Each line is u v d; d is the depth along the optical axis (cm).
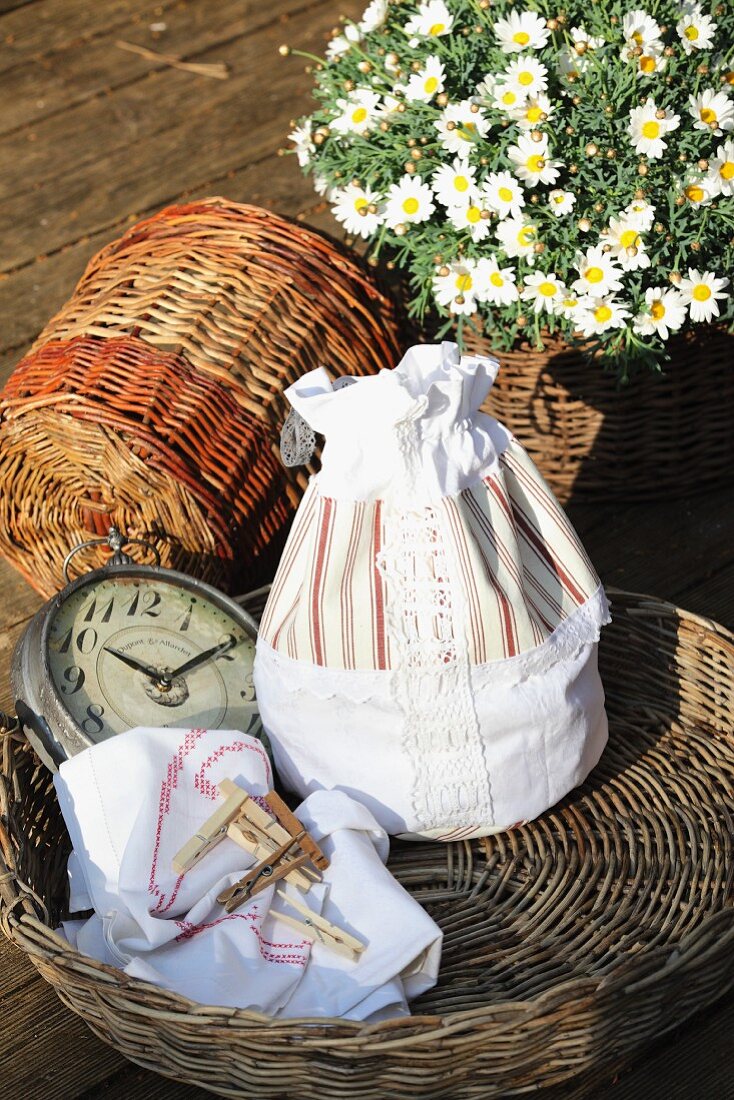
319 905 128
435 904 138
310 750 138
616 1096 124
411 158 162
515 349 173
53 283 236
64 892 140
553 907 137
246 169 259
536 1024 110
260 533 163
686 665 156
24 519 169
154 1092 126
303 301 163
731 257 160
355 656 130
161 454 151
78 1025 133
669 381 175
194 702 146
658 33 154
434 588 129
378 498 128
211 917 128
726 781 148
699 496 193
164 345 158
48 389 157
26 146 270
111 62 291
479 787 135
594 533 189
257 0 308
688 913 134
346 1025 108
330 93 174
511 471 136
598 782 149
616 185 159
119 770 131
